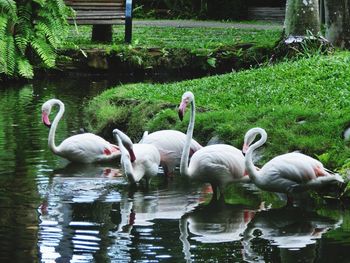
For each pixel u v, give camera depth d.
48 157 11.80
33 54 21.30
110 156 11.94
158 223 8.84
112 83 19.95
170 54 21.86
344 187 9.79
